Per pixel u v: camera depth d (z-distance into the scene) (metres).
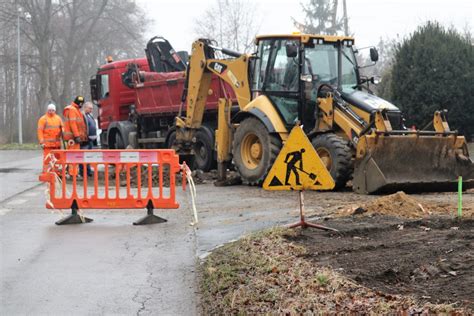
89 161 12.16
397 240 9.01
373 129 14.42
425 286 6.79
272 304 6.65
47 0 60.53
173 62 25.12
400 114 15.34
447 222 10.15
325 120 15.69
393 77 25.97
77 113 19.67
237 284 7.45
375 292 6.60
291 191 15.52
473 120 25.33
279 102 16.73
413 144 14.54
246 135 17.05
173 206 11.98
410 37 26.02
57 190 13.86
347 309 6.19
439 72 24.94
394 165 14.46
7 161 30.50
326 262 7.91
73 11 62.03
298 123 10.36
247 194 15.28
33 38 63.44
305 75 16.25
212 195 15.38
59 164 12.24
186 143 20.59
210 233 10.71
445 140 14.83
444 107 25.02
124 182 18.45
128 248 9.89
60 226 11.84
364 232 9.76
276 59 16.92
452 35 25.84
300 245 8.96
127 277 8.26
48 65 61.62
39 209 13.85
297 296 6.73
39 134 19.14
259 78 17.25
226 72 18.64
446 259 7.71
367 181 14.23
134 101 25.62
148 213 12.01
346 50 17.02
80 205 12.15
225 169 17.83
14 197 15.94
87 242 10.38
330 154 15.03
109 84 26.22
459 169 14.92
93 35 62.94
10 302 7.31
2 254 9.61
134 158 12.08
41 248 9.98
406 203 11.49
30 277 8.32
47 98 62.72
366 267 7.57
